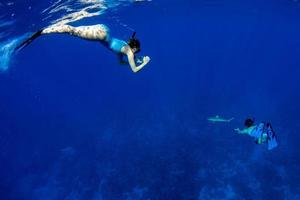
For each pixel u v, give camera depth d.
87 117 29.25
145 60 4.79
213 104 27.33
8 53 5.87
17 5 11.73
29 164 23.61
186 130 23.48
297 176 18.58
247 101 28.03
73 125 28.19
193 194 17.83
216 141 21.86
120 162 21.36
